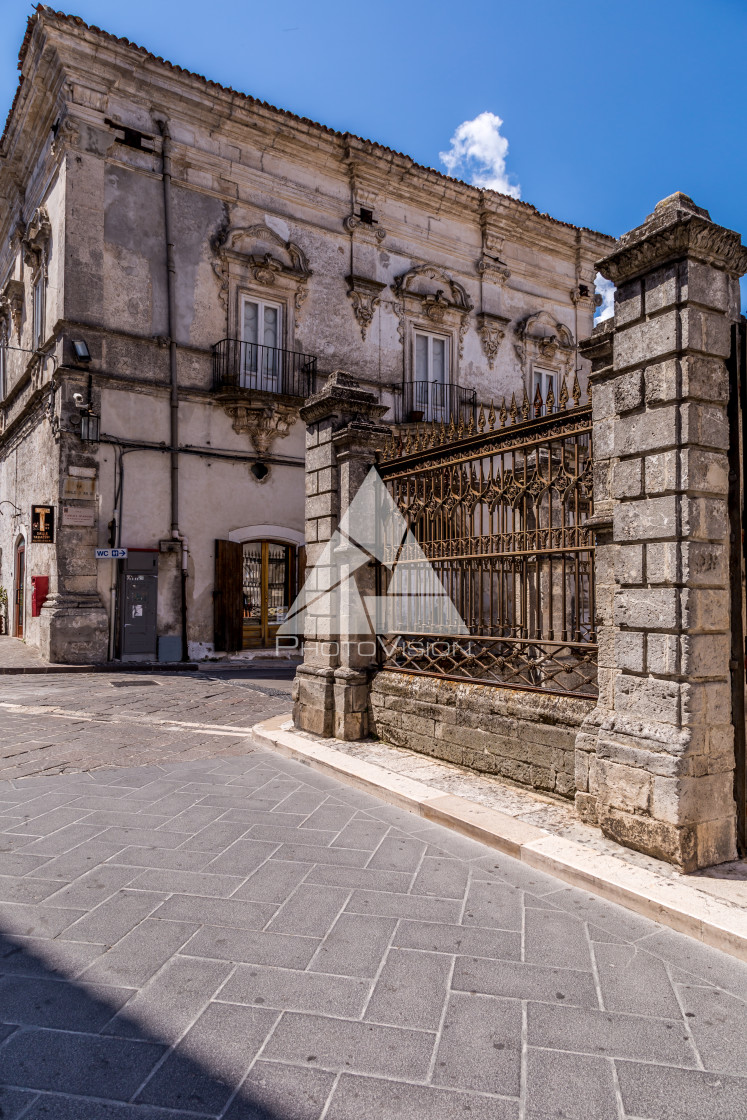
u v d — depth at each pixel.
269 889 3.30
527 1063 2.13
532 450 4.76
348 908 3.12
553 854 3.56
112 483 13.19
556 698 4.54
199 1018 2.33
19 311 17.25
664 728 3.50
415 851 3.80
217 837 3.98
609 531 4.02
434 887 3.36
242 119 14.67
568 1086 2.04
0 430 20.28
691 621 3.43
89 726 7.24
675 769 3.38
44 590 13.68
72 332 12.77
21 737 6.62
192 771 5.46
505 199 18.52
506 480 4.98
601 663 4.04
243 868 3.54
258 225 15.09
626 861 3.48
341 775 5.19
